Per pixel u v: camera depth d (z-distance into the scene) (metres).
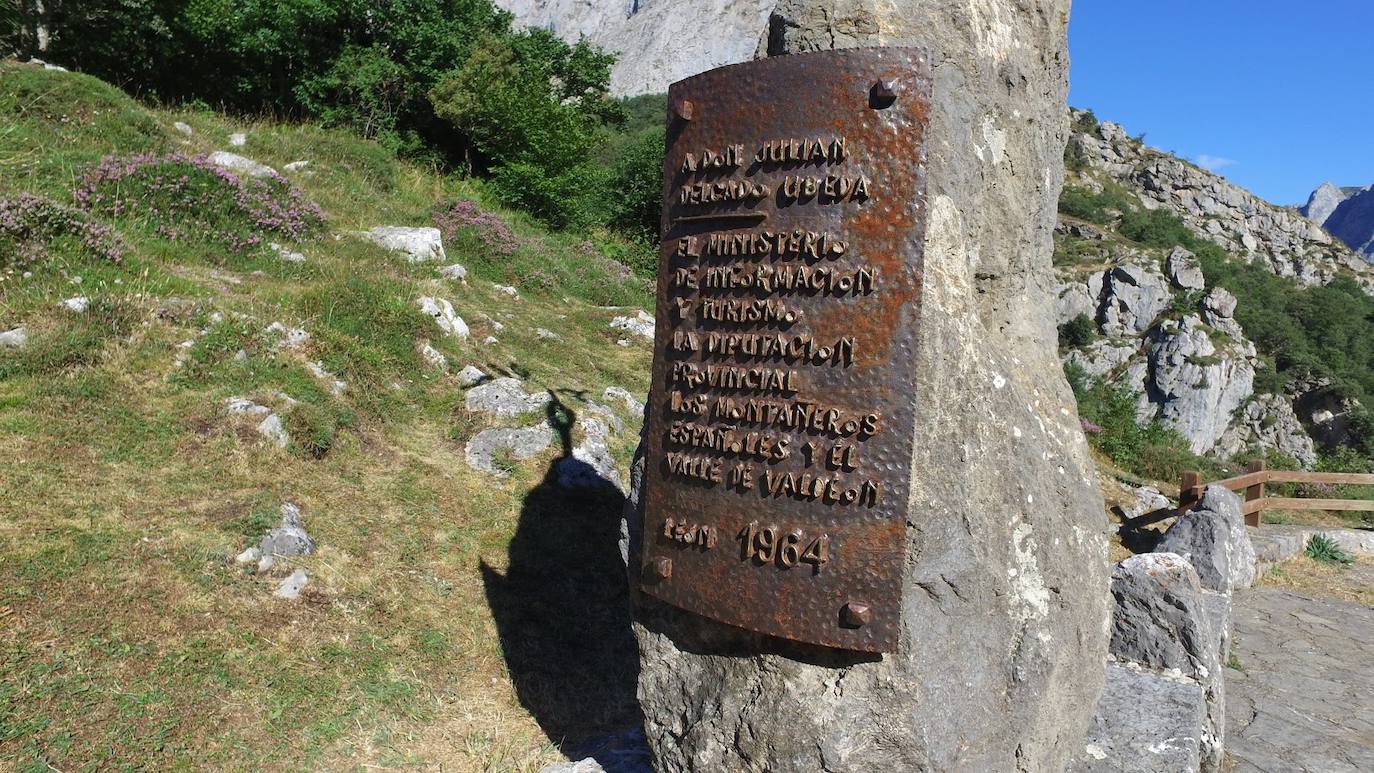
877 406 2.58
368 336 6.78
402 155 15.01
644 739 3.71
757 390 2.76
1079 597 3.34
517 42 17.86
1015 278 3.43
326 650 3.96
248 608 4.02
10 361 5.02
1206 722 3.79
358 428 5.80
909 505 2.64
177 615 3.83
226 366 5.66
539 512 5.64
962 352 2.83
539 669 4.32
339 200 10.48
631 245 16.02
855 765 2.67
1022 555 3.04
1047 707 3.12
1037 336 3.60
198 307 6.14
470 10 16.92
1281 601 6.92
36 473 4.36
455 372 6.94
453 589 4.70
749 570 2.71
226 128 11.62
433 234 9.90
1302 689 5.11
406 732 3.66
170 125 10.53
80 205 7.32
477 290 9.43
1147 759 3.34
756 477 2.73
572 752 3.72
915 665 2.65
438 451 5.97
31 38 12.42
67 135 8.71
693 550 2.84
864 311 2.61
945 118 2.83
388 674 3.96
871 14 2.93
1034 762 3.07
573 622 4.76
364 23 15.31
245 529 4.46
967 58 2.98
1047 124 3.65
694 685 2.95
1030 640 3.04
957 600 2.77
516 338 8.25
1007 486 2.99
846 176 2.63
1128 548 8.34
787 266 2.71
